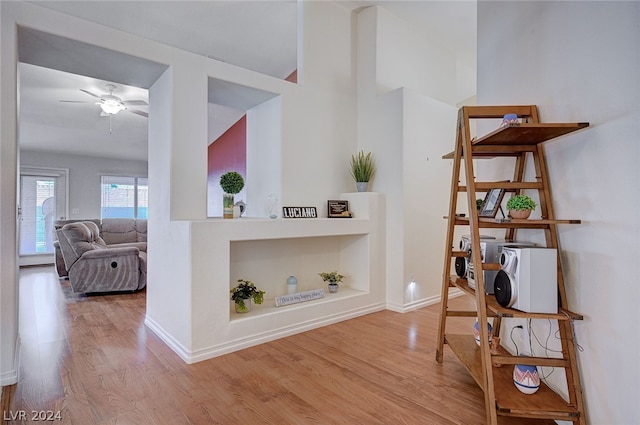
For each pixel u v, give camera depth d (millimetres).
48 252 7211
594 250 1459
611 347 1366
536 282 1555
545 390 1706
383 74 4000
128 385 2053
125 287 4480
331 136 3822
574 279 1581
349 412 1798
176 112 2678
